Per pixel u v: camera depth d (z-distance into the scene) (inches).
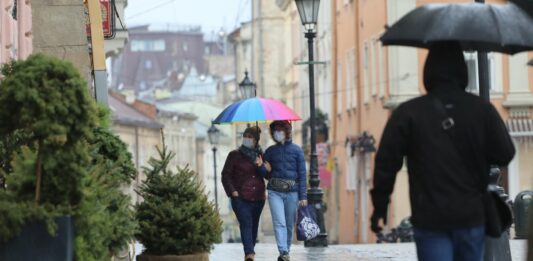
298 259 1499.8
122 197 834.2
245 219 1240.2
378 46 3265.3
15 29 1379.2
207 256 1049.5
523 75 2972.4
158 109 7455.7
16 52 1395.2
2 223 692.7
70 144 707.4
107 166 857.5
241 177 1242.6
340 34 4001.0
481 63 1117.1
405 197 3043.8
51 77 700.7
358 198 3526.1
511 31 628.1
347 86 3841.0
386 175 600.1
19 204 694.5
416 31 621.6
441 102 602.9
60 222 697.6
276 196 1256.2
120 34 2470.5
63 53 1327.5
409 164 605.3
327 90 4323.3
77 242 715.4
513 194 2938.0
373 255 1584.6
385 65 3152.1
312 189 1861.5
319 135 3954.2
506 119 2972.4
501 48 666.2
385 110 3166.8
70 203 715.4
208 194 1058.1
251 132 1246.3
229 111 1306.6
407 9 3093.0
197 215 1042.1
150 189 1040.8
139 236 1035.9
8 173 804.6
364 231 3449.8
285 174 1254.9
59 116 696.4
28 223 695.7
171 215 1029.2
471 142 597.3
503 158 603.2
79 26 1331.2
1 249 696.4
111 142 922.1
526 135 2918.3
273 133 1262.3
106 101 1288.1
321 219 1850.4
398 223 3041.3
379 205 603.8
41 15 1330.0
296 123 5007.4
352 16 3725.4
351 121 3764.8
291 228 1270.9
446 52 617.6
